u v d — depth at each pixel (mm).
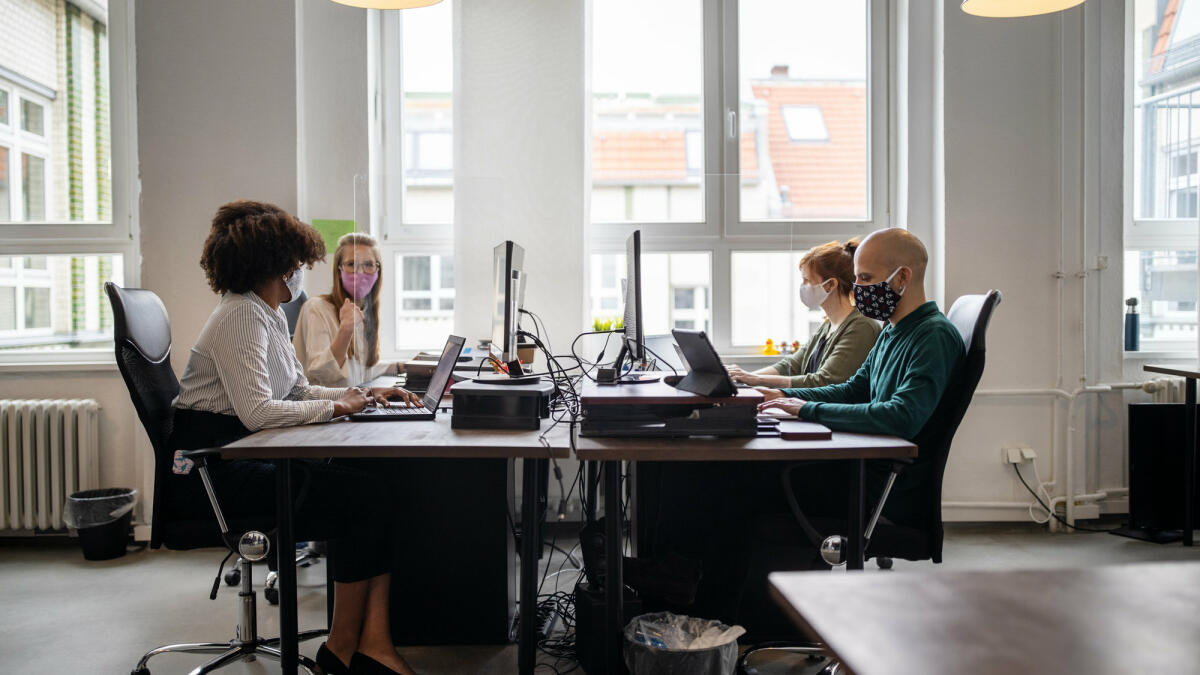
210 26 3521
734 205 3941
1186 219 3963
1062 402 3709
